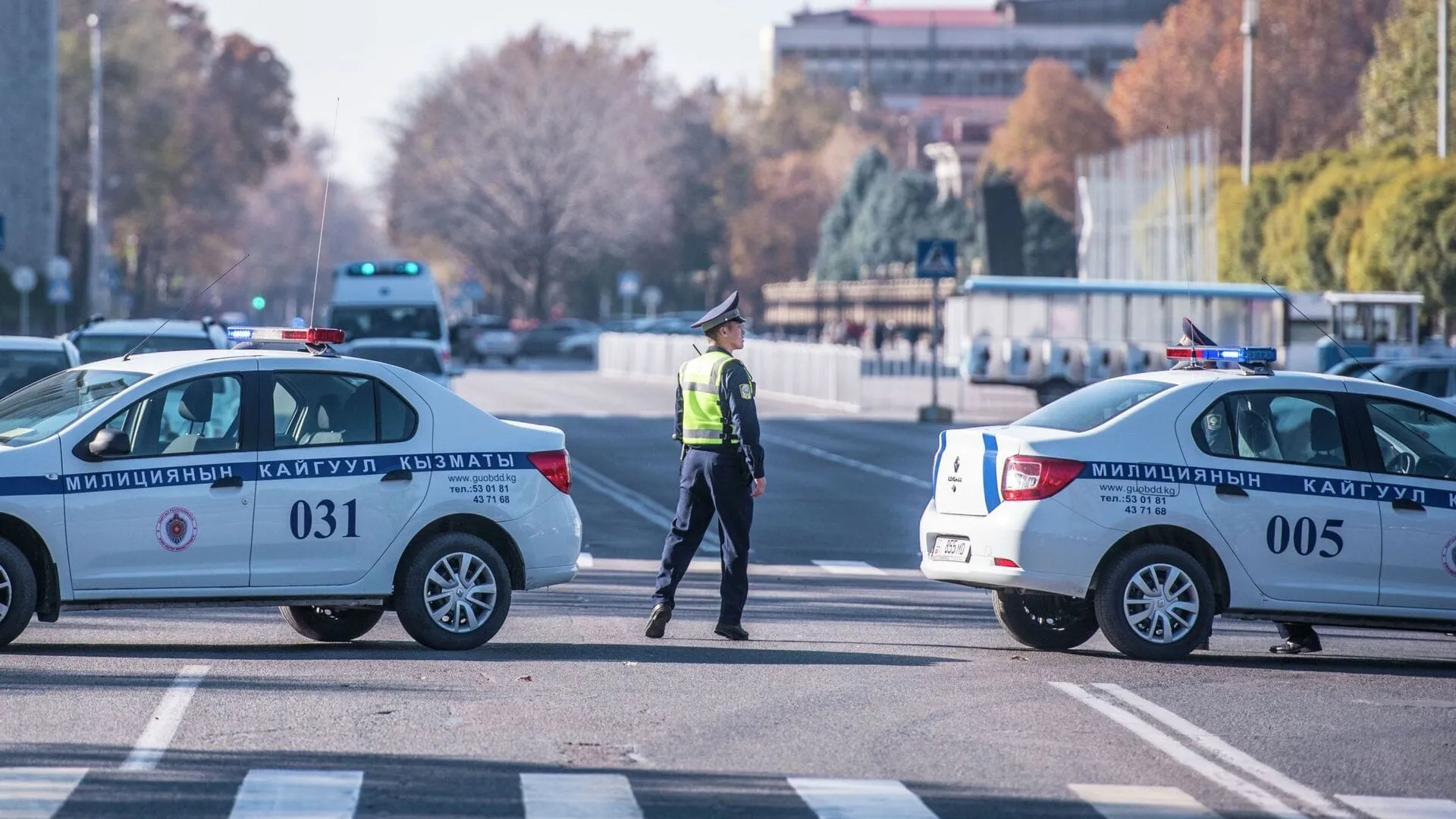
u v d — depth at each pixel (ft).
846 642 134.21
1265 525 126.31
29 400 124.26
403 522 123.65
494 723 99.14
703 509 134.21
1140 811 82.64
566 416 423.64
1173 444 126.21
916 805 82.89
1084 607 132.57
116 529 117.50
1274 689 116.16
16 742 91.61
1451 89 620.08
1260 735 100.99
